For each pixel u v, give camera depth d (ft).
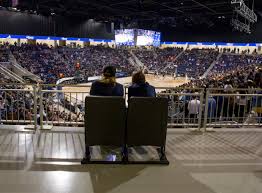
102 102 13.32
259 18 116.78
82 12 106.93
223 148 16.51
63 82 86.84
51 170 13.00
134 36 118.32
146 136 13.94
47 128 18.97
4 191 11.07
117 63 127.95
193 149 16.19
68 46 123.95
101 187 11.60
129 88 14.83
